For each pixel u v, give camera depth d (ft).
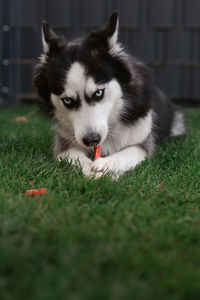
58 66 4.04
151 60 10.28
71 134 4.41
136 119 4.39
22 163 4.14
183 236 3.10
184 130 5.81
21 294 2.64
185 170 4.04
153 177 3.86
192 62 10.32
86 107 3.98
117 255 2.89
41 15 10.03
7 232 3.09
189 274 2.77
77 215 3.29
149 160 4.26
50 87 4.12
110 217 3.26
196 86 10.51
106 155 4.42
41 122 6.32
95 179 3.78
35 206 3.38
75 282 2.72
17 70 10.53
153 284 2.72
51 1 9.93
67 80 3.95
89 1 9.93
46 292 2.63
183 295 2.65
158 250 2.97
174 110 5.90
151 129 4.61
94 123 3.94
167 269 2.81
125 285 2.69
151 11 10.00
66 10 9.96
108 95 4.06
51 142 5.02
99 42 4.10
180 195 3.60
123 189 3.65
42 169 4.04
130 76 4.22
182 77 10.46
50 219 3.22
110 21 4.09
